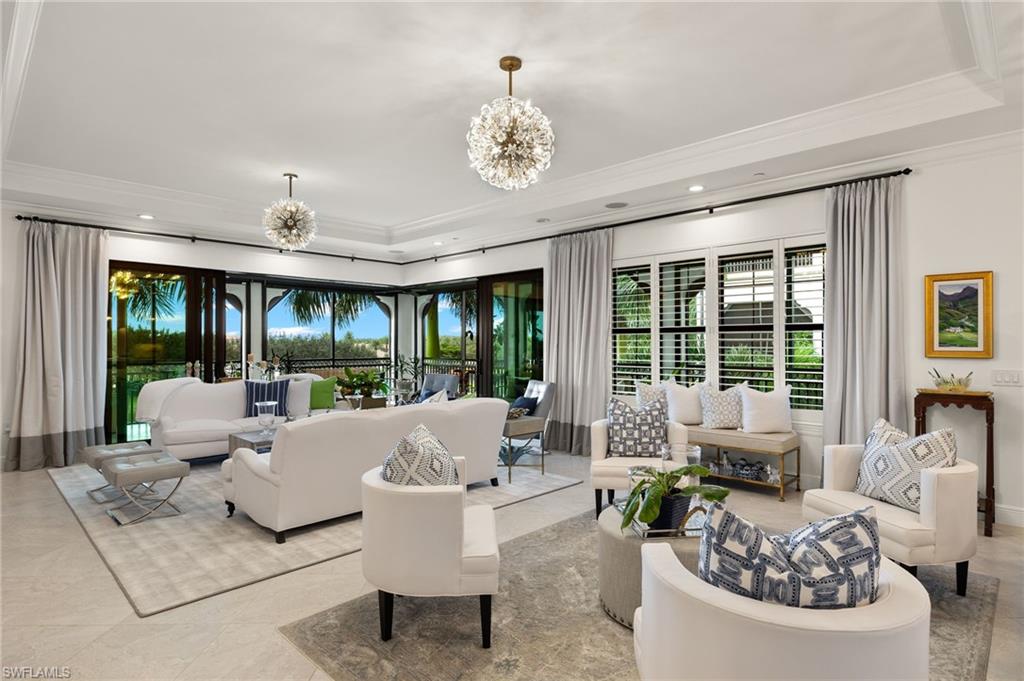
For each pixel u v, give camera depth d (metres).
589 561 3.29
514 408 5.65
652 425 4.22
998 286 3.93
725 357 5.45
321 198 6.45
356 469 3.87
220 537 3.64
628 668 2.21
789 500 4.59
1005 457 3.92
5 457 5.50
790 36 3.03
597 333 6.38
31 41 2.97
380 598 2.42
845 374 4.53
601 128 4.34
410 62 3.30
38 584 2.95
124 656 2.28
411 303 10.39
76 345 5.89
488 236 7.57
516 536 3.72
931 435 2.96
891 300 4.28
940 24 2.92
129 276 6.59
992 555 3.38
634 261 6.15
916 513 2.88
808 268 4.91
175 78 3.49
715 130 4.40
